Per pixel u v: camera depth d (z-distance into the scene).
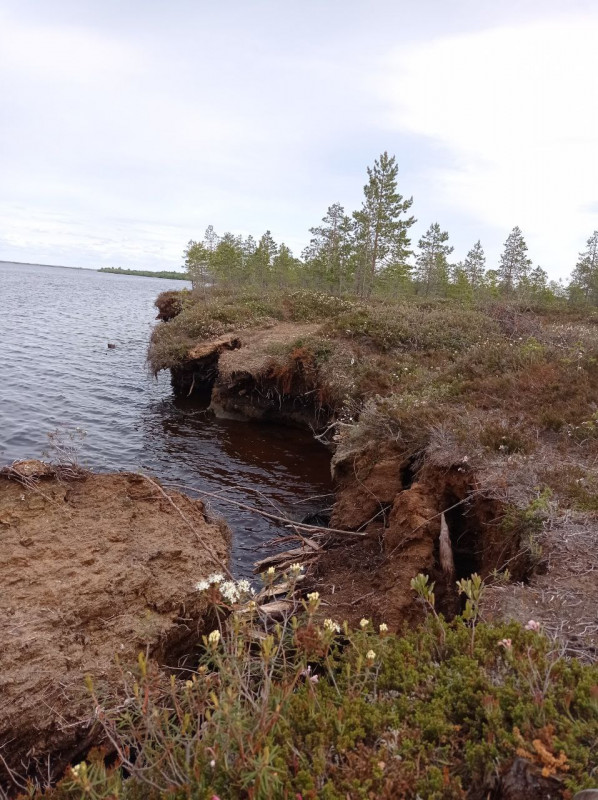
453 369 11.60
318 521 8.66
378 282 33.38
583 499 5.88
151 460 11.30
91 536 5.20
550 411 8.53
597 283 33.06
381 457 8.12
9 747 3.35
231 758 2.29
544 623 3.90
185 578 4.95
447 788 2.17
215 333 18.28
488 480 6.44
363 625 3.32
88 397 16.19
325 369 13.55
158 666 4.15
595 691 2.41
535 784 2.08
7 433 12.02
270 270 44.25
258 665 3.08
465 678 2.80
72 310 44.16
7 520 5.17
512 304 22.11
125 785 2.40
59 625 4.13
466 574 6.25
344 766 2.28
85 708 3.58
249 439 13.45
